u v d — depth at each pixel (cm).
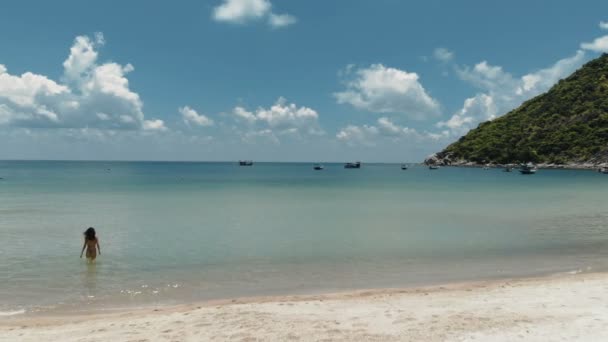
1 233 2669
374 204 4641
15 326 1117
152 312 1230
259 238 2491
